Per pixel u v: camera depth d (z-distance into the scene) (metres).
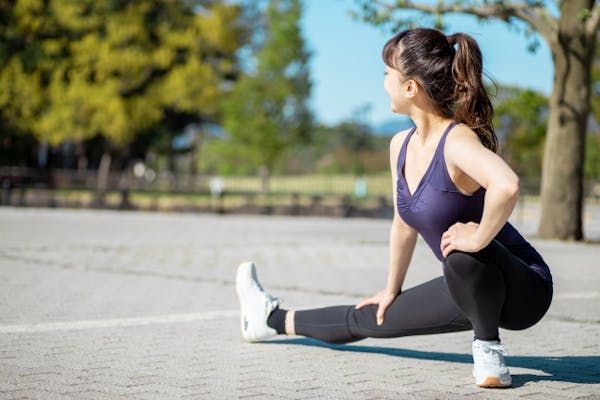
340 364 3.72
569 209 13.49
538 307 3.13
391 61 3.06
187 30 36.22
